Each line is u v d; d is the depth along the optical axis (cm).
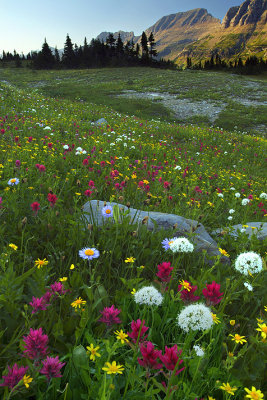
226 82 4803
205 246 447
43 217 430
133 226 404
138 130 1930
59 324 228
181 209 612
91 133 1356
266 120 2986
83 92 4019
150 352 151
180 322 184
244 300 310
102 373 193
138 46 9625
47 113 1862
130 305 282
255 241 450
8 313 239
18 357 205
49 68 8675
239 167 1552
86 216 463
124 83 4800
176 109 3353
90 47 10044
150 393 164
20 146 851
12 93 2380
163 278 221
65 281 277
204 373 216
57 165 746
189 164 1226
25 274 260
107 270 355
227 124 2906
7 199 453
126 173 782
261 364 222
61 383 198
